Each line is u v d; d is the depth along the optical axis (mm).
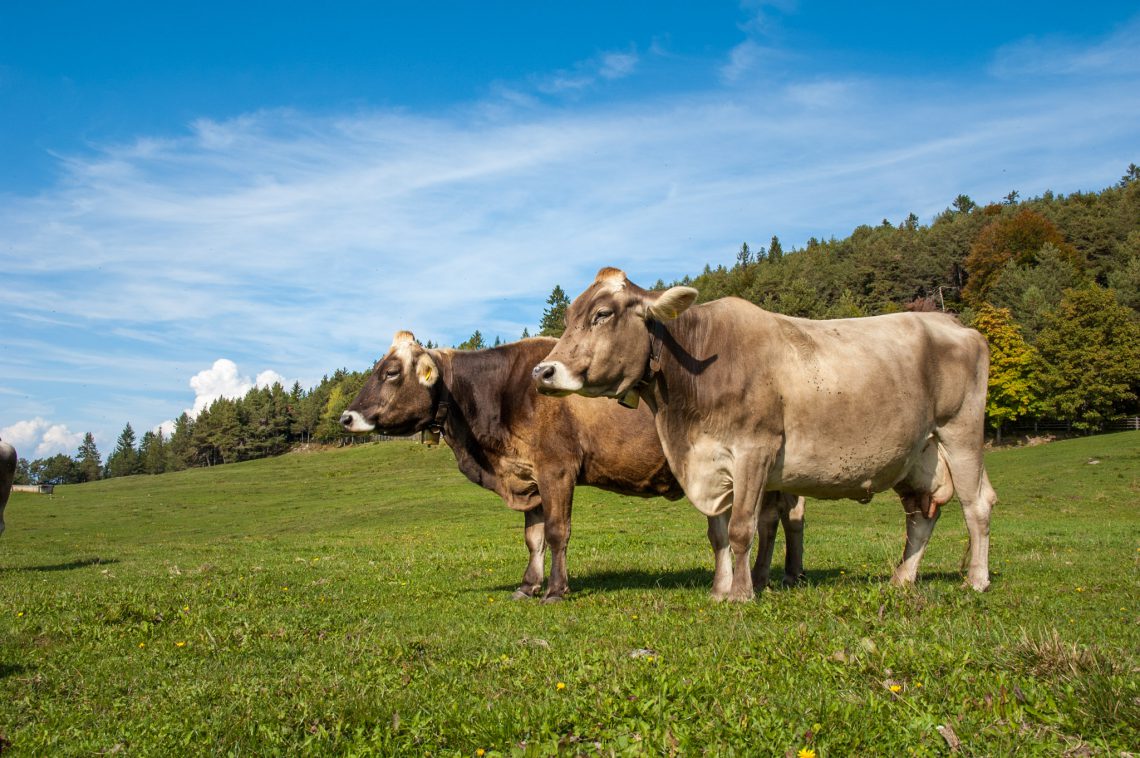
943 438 9680
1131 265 97375
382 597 10789
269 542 25984
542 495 10211
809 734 4094
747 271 161250
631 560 14672
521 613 8969
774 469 8938
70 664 7383
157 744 4922
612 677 5273
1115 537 17797
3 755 4930
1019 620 6906
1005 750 3875
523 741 4402
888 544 16750
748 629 6797
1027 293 89812
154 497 67125
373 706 5168
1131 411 75062
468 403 10672
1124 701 4195
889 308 98625
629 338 8812
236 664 7094
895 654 5266
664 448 9242
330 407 131625
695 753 4016
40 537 39531
